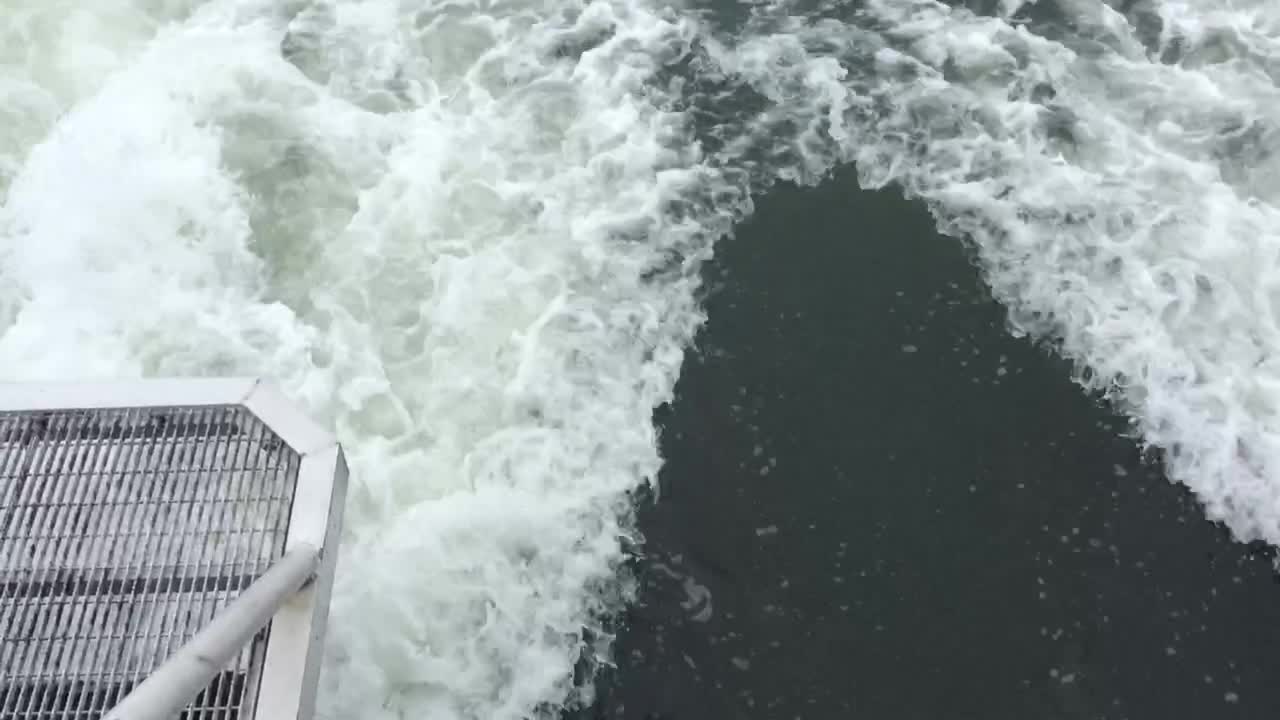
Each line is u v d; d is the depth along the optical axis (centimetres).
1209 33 1902
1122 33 1906
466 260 1658
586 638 1388
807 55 1881
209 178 1697
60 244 1630
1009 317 1622
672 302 1634
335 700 1329
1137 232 1705
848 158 1780
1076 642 1377
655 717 1334
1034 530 1453
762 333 1605
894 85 1850
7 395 1007
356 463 1481
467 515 1455
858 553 1431
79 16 1842
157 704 648
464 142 1769
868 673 1352
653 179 1747
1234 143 1791
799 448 1508
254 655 905
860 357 1580
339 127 1770
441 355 1583
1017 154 1778
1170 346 1606
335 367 1557
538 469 1498
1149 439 1533
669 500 1477
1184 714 1338
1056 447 1517
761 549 1436
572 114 1808
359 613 1380
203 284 1616
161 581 952
